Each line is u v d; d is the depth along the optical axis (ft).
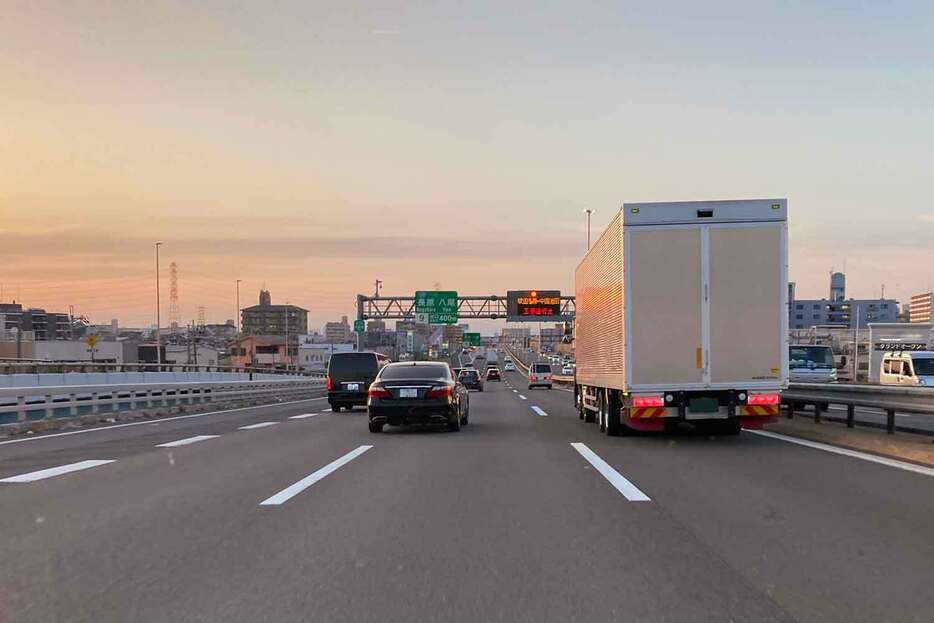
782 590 18.22
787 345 48.29
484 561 20.93
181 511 27.94
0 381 90.84
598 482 34.40
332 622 16.22
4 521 26.30
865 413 80.69
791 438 54.24
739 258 48.39
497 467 39.58
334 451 47.19
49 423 65.00
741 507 28.25
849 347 226.99
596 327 63.00
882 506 28.25
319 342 577.02
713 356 48.42
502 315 222.28
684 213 48.49
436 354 506.07
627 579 19.19
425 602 17.48
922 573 19.53
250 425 69.15
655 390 48.62
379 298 222.48
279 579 19.31
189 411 93.20
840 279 422.82
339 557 21.40
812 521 25.73
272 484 34.09
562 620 16.29
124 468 39.29
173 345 361.10
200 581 19.16
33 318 409.49
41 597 17.98
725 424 55.26
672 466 39.58
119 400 79.30
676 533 24.13
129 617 16.60
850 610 16.80
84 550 22.30
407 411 58.90
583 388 74.02
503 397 142.82
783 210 48.21
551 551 21.97
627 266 48.73
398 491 32.17
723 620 16.25
